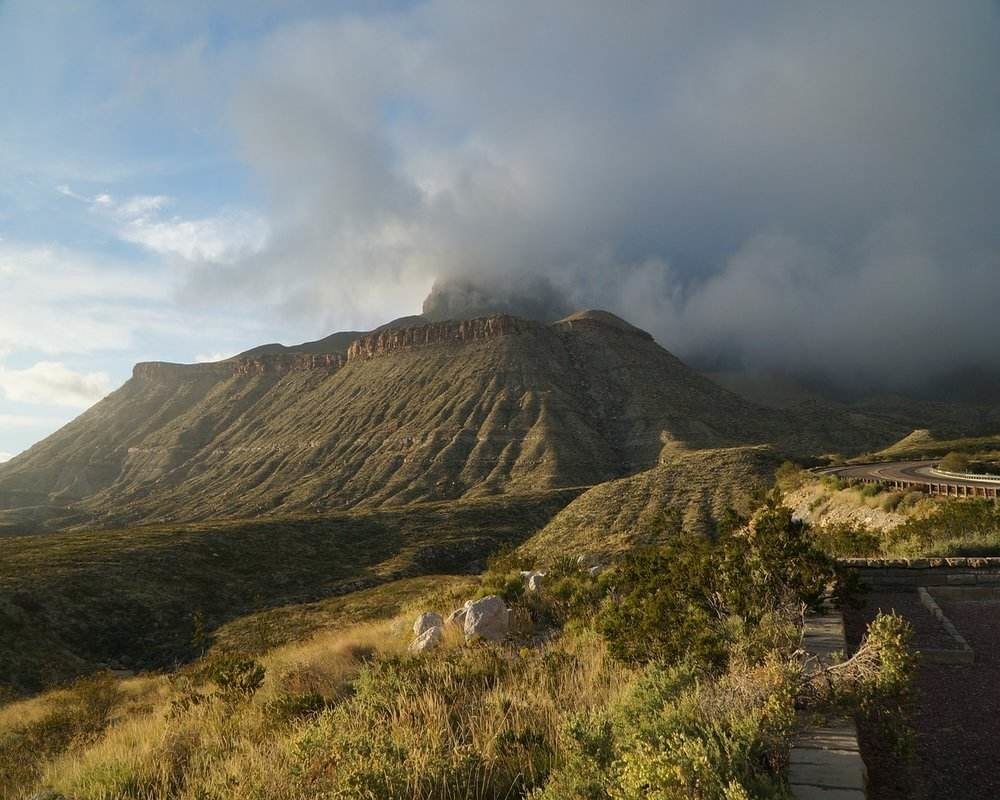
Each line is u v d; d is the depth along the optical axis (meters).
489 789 4.72
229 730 7.92
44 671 41.97
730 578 7.92
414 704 6.55
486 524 103.38
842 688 4.84
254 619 50.84
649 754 3.67
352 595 58.12
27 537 90.44
